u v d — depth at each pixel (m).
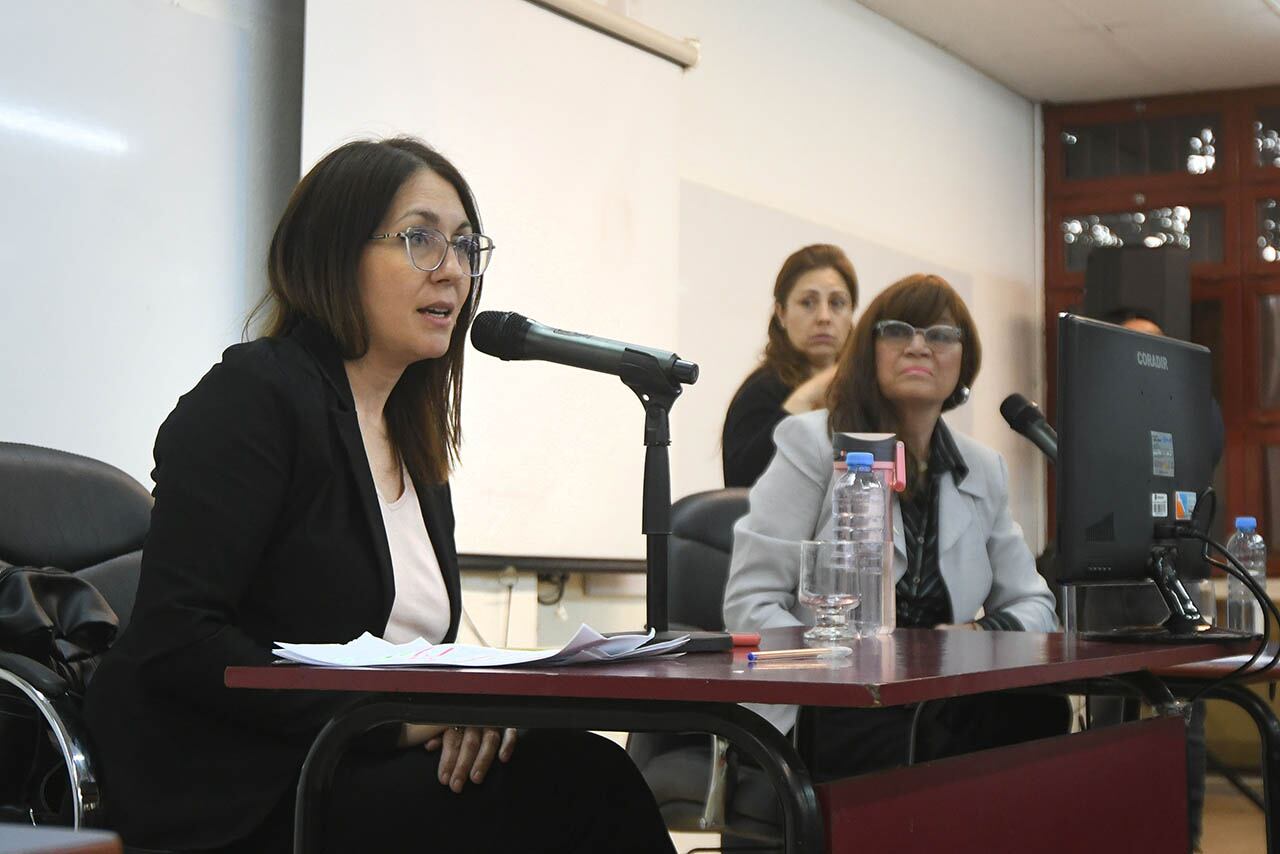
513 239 3.73
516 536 3.68
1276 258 6.16
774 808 1.99
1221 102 6.32
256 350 1.59
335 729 1.19
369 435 1.72
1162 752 1.76
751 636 1.49
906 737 2.30
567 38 3.89
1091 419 1.84
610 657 1.24
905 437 2.59
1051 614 2.65
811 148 5.09
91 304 2.89
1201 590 2.11
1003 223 6.26
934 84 5.82
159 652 1.43
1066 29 5.65
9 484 1.80
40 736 1.60
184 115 3.09
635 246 4.10
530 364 3.73
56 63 2.85
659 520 1.42
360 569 1.58
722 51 4.70
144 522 1.91
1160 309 5.69
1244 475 6.11
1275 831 1.90
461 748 1.48
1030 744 1.43
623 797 1.54
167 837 1.43
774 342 4.80
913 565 2.54
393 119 3.40
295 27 3.34
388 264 1.65
